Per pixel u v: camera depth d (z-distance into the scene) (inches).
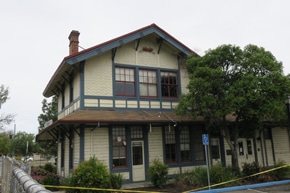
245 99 485.4
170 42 647.1
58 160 738.8
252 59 518.6
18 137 1929.1
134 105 603.2
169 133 632.4
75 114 521.0
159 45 658.2
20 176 217.9
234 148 578.9
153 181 521.3
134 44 634.8
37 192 129.8
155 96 636.7
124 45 623.2
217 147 677.3
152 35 652.1
